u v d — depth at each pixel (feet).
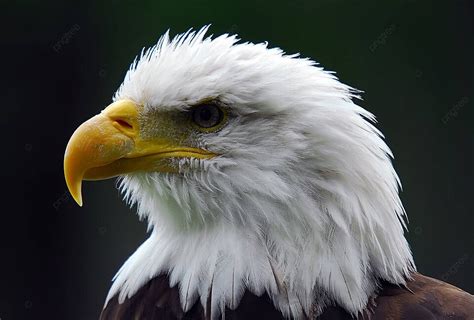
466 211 77.41
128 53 80.53
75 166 35.04
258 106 34.32
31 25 80.12
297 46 80.12
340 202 33.76
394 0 80.84
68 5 80.59
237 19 80.02
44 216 79.05
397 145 79.77
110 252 78.18
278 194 33.65
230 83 34.47
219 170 34.53
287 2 80.38
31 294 78.64
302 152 33.88
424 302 34.14
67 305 78.64
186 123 35.40
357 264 33.81
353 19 80.64
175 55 35.81
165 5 80.59
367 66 80.43
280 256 33.68
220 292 33.53
